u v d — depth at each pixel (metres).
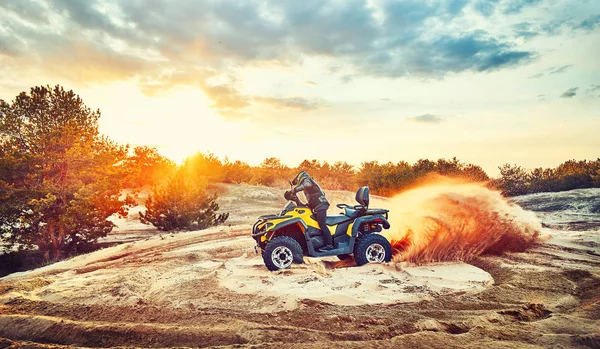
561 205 16.64
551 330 3.48
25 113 15.59
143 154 31.14
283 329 3.92
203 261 8.00
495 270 6.52
